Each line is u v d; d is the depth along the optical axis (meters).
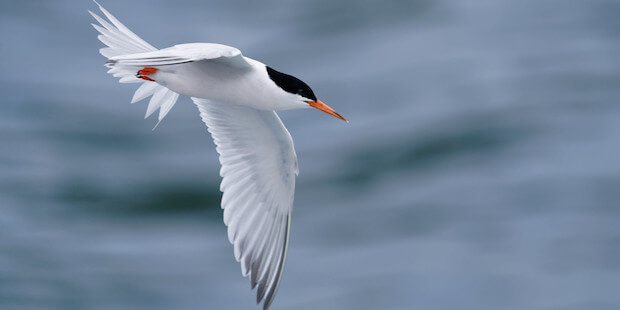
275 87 6.61
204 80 6.50
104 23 6.56
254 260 7.71
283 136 7.46
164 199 16.06
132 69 6.57
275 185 7.77
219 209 15.75
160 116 7.21
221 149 7.68
